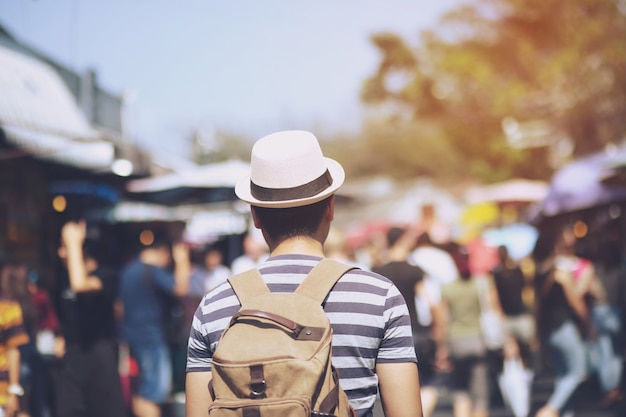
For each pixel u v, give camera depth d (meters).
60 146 12.91
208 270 15.30
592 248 17.95
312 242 3.39
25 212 14.27
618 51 42.06
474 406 10.06
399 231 9.46
